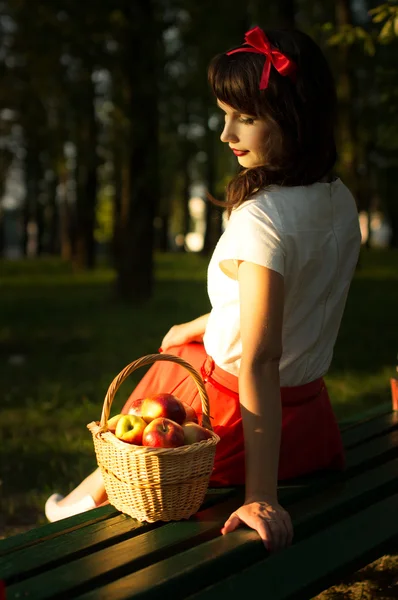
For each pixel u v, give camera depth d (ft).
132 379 23.36
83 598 5.43
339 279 7.50
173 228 169.48
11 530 12.17
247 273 6.66
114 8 42.45
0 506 13.21
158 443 6.67
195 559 6.03
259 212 6.78
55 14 43.45
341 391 20.95
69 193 110.11
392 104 19.12
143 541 6.46
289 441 7.68
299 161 7.05
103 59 43.47
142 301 47.16
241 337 6.72
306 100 6.92
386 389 21.12
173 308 44.04
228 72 6.96
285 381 7.47
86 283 70.08
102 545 6.49
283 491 7.61
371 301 44.96
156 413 7.04
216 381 7.52
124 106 44.45
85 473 14.65
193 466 6.68
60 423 18.44
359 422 10.61
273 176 7.04
